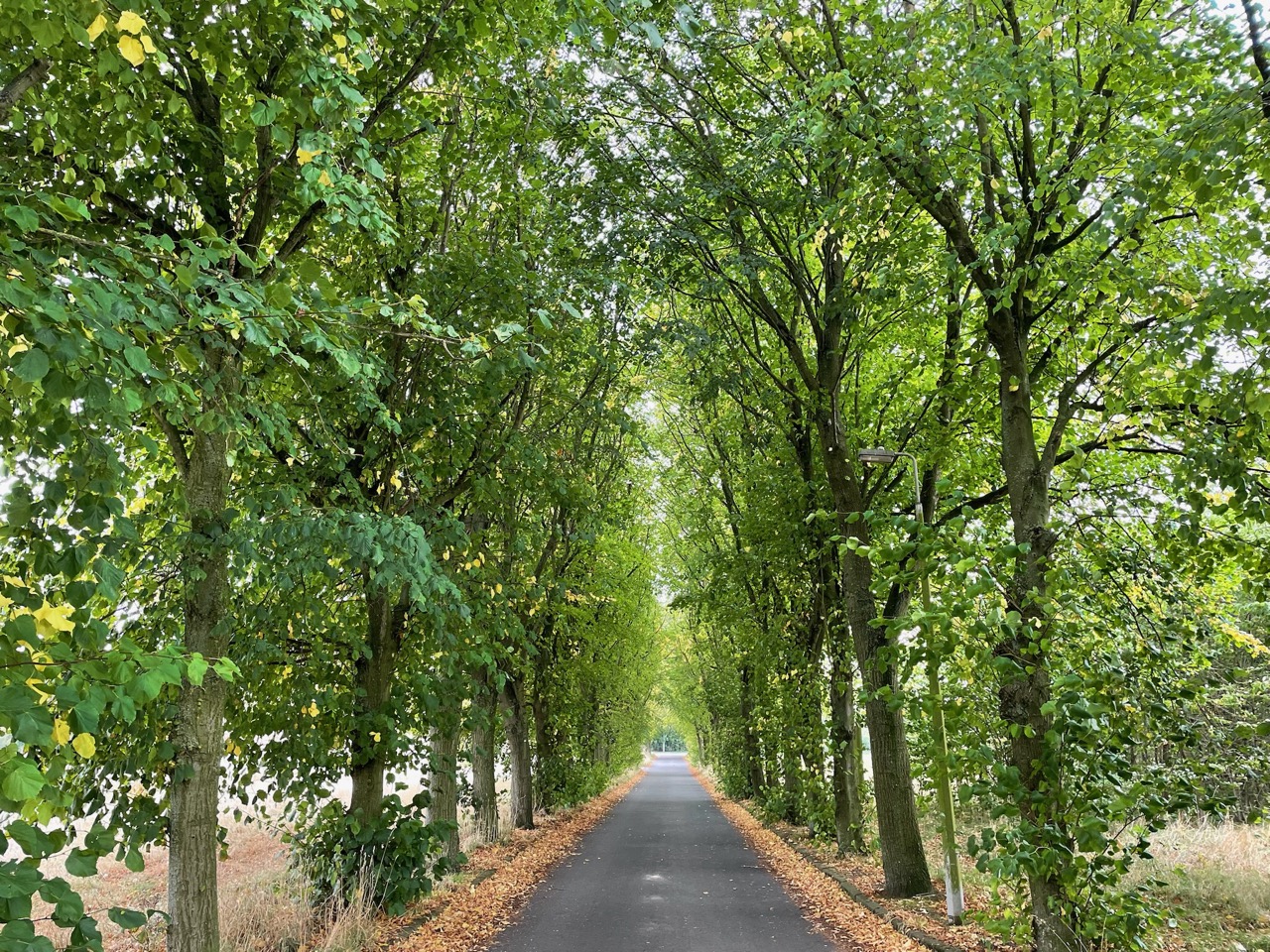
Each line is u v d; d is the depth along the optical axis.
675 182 11.45
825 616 13.76
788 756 15.95
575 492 10.34
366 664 8.80
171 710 5.47
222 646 5.85
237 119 5.74
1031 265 6.34
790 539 13.39
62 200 3.44
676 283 12.03
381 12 5.42
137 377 3.81
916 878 10.12
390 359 8.39
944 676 6.70
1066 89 5.92
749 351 12.89
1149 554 7.32
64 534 3.30
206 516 5.76
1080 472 7.80
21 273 2.78
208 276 3.89
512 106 8.04
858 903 10.05
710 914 9.90
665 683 46.97
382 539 6.31
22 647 2.70
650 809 26.17
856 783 13.84
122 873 12.05
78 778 5.89
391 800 8.43
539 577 14.14
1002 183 6.68
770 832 18.50
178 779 5.48
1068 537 6.61
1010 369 6.87
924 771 7.92
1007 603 5.50
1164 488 7.45
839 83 7.13
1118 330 6.57
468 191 9.74
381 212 5.10
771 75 10.71
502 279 8.19
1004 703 5.70
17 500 3.09
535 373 9.38
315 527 6.19
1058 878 5.15
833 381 11.10
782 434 14.26
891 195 7.75
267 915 7.67
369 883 8.26
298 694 7.45
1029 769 5.50
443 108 8.23
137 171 5.64
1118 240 6.12
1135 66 6.19
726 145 10.59
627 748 40.72
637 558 20.97
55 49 4.08
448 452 8.78
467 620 8.12
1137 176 5.03
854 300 9.31
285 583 6.48
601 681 23.73
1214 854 10.10
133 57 3.51
